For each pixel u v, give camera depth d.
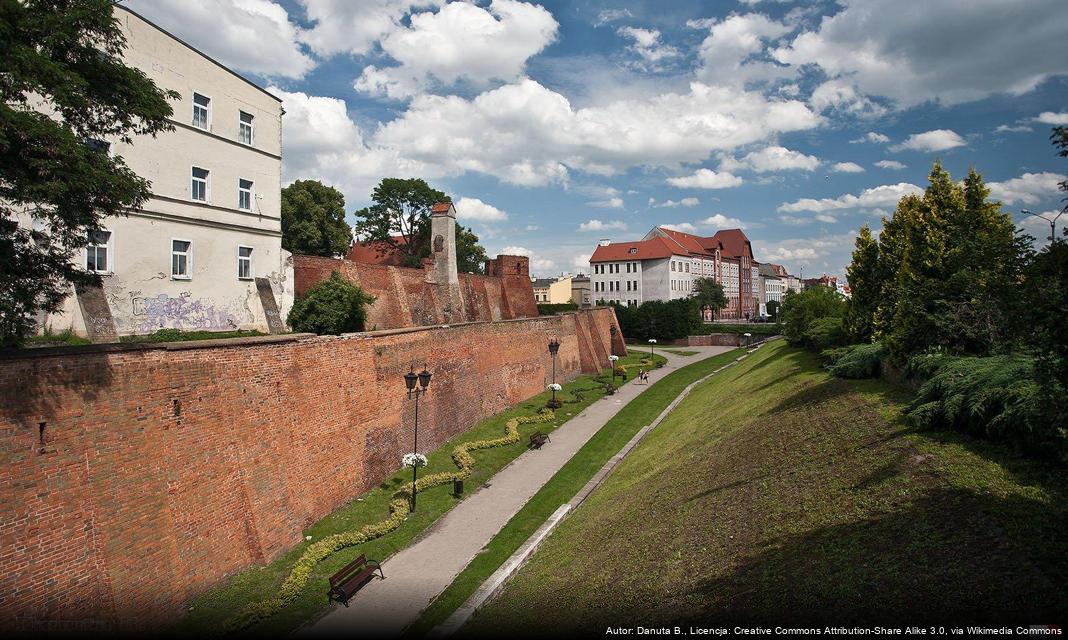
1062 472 10.52
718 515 14.28
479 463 26.94
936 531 10.00
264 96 30.64
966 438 13.13
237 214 28.73
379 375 24.16
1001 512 9.84
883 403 17.73
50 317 20.06
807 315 39.41
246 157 29.36
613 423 35.03
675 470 19.77
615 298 107.31
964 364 14.66
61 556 11.41
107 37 11.02
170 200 25.11
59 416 11.80
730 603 10.30
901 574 9.26
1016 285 9.39
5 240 10.95
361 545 18.02
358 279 35.75
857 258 29.66
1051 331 7.57
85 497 12.02
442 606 14.45
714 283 100.75
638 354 69.19
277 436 17.92
